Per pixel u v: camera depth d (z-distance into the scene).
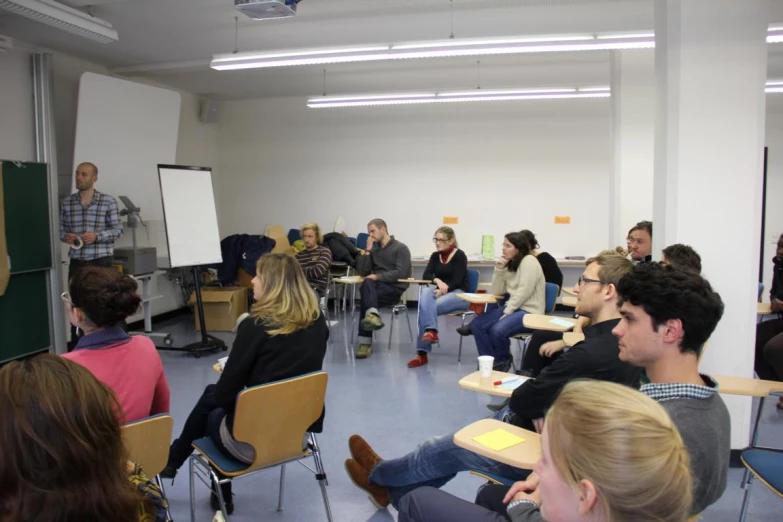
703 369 2.93
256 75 6.69
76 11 4.05
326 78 6.84
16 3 3.60
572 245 7.51
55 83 5.64
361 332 5.19
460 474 2.90
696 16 2.85
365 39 5.32
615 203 5.42
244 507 2.57
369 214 8.04
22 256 4.44
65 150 5.77
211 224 5.50
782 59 6.00
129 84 5.75
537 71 6.51
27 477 0.76
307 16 4.67
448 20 4.78
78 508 0.79
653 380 1.36
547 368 1.96
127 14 4.62
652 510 0.73
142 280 5.73
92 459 0.81
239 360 2.12
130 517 0.86
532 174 7.54
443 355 5.24
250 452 2.12
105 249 4.89
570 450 0.78
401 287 5.50
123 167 5.76
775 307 3.93
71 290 1.78
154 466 1.81
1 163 4.25
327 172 8.11
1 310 4.33
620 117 5.33
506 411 2.23
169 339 5.48
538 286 4.31
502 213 7.65
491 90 6.21
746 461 2.03
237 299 6.43
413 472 2.18
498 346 4.32
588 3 4.40
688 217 2.92
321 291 5.79
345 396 4.06
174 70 6.39
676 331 1.28
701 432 1.21
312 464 3.00
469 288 5.40
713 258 2.91
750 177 2.87
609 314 2.02
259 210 8.33
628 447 0.74
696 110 2.88
